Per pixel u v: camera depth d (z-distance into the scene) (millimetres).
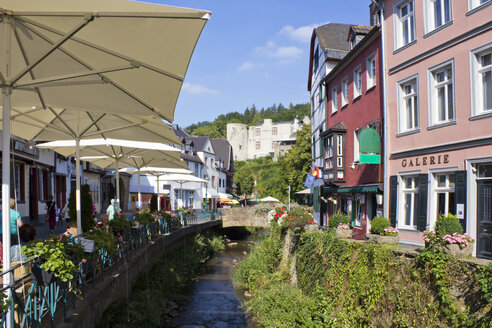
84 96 4949
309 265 12688
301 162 51812
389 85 13047
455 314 6492
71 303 5672
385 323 8133
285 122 127875
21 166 18594
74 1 3141
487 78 9297
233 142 133000
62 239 5590
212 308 13164
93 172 30797
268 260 17531
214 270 20281
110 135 8523
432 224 10766
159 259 15516
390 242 9359
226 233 37406
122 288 8547
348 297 9633
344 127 17938
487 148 9039
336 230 11891
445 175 10539
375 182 14391
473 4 9680
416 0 11719
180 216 22562
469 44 9680
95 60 4180
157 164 15656
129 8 3205
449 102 10578
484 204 9117
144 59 3887
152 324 9734
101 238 7473
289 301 11500
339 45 22188
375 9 14688
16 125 7848
